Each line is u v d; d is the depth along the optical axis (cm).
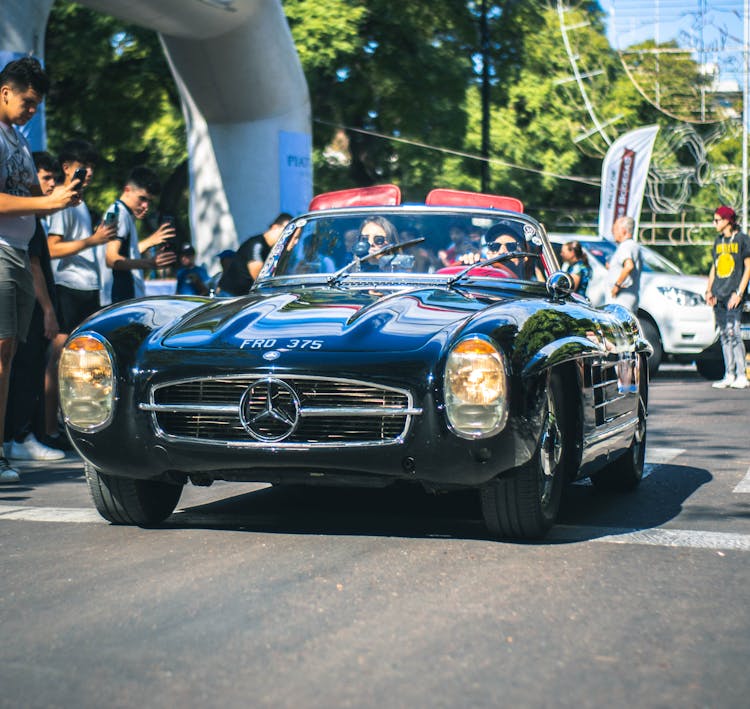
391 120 2258
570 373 469
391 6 2167
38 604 352
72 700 266
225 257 1007
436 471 421
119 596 360
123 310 477
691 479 629
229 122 1355
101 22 2056
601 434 505
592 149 2795
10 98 609
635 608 346
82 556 421
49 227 758
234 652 301
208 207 1383
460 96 2283
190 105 1367
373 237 564
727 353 1258
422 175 2320
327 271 558
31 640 314
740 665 292
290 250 574
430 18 2233
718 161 3503
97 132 2147
